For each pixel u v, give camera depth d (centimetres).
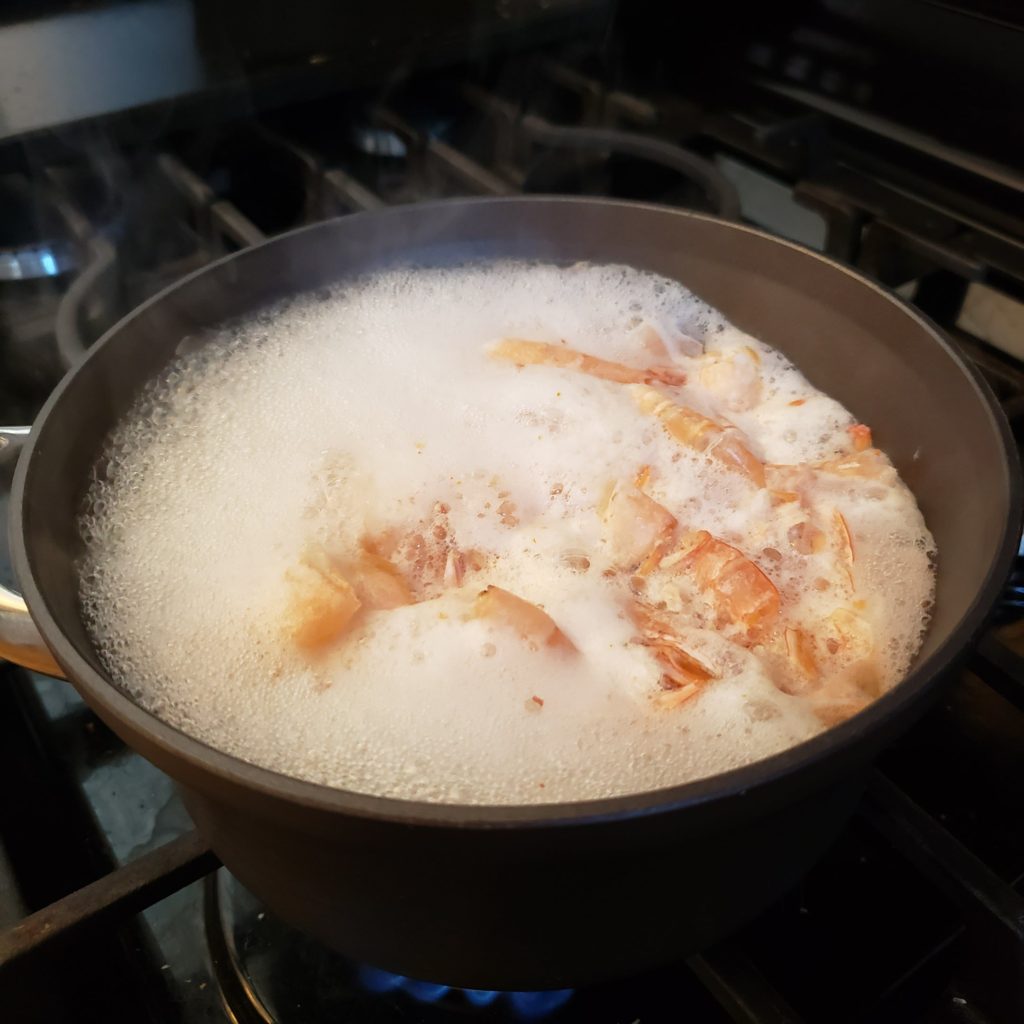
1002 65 53
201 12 63
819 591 34
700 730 29
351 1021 33
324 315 44
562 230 44
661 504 37
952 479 34
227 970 35
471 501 37
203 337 40
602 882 24
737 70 65
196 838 32
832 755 22
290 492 37
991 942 31
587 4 63
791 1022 30
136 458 37
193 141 59
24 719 40
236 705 30
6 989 30
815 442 40
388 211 42
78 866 37
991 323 55
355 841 22
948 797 39
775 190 65
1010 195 54
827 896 36
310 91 59
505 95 66
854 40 59
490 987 29
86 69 58
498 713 30
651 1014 33
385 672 31
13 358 53
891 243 54
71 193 55
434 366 43
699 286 44
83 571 32
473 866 23
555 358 42
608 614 33
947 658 24
